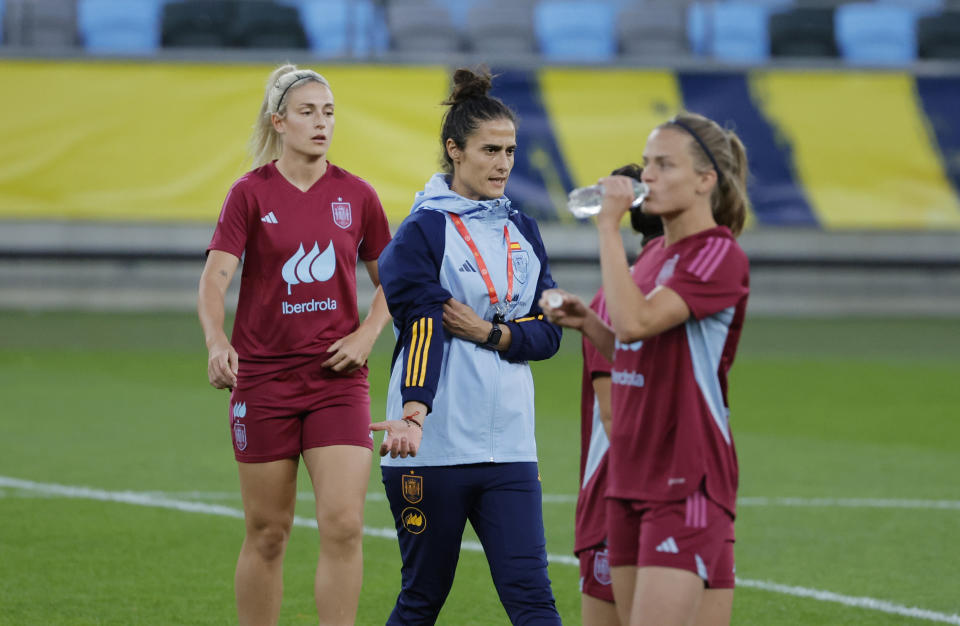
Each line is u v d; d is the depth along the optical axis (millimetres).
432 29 74375
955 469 31641
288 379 15812
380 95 66750
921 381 49125
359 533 15539
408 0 75812
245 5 72938
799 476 30547
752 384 47844
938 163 70562
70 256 69625
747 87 69938
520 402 14562
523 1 76438
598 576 13328
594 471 13352
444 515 14367
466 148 14578
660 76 69562
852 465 32062
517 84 68625
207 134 66625
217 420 37656
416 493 14359
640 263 12734
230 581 20359
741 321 12211
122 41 71625
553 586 20547
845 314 74688
